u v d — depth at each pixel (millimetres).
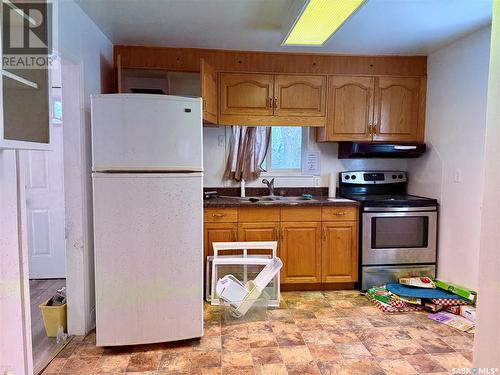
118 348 2238
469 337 2381
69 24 2131
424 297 2807
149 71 3119
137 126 2109
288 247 3146
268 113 3268
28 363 1650
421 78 3381
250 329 2500
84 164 2383
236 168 3586
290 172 3705
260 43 2992
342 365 2049
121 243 2145
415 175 3586
